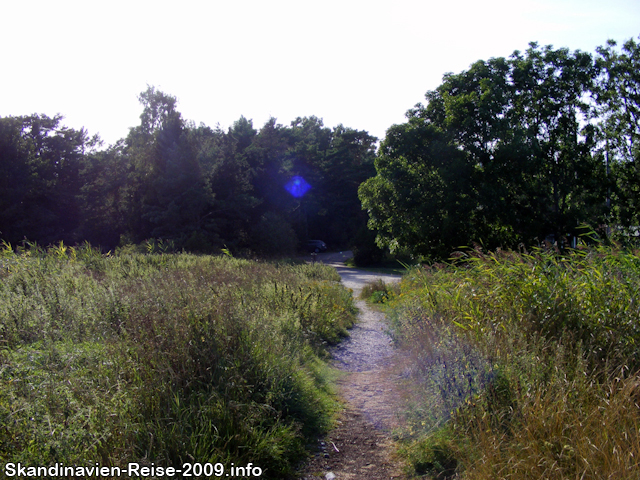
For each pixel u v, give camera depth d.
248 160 51.69
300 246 57.62
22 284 6.64
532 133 24.55
